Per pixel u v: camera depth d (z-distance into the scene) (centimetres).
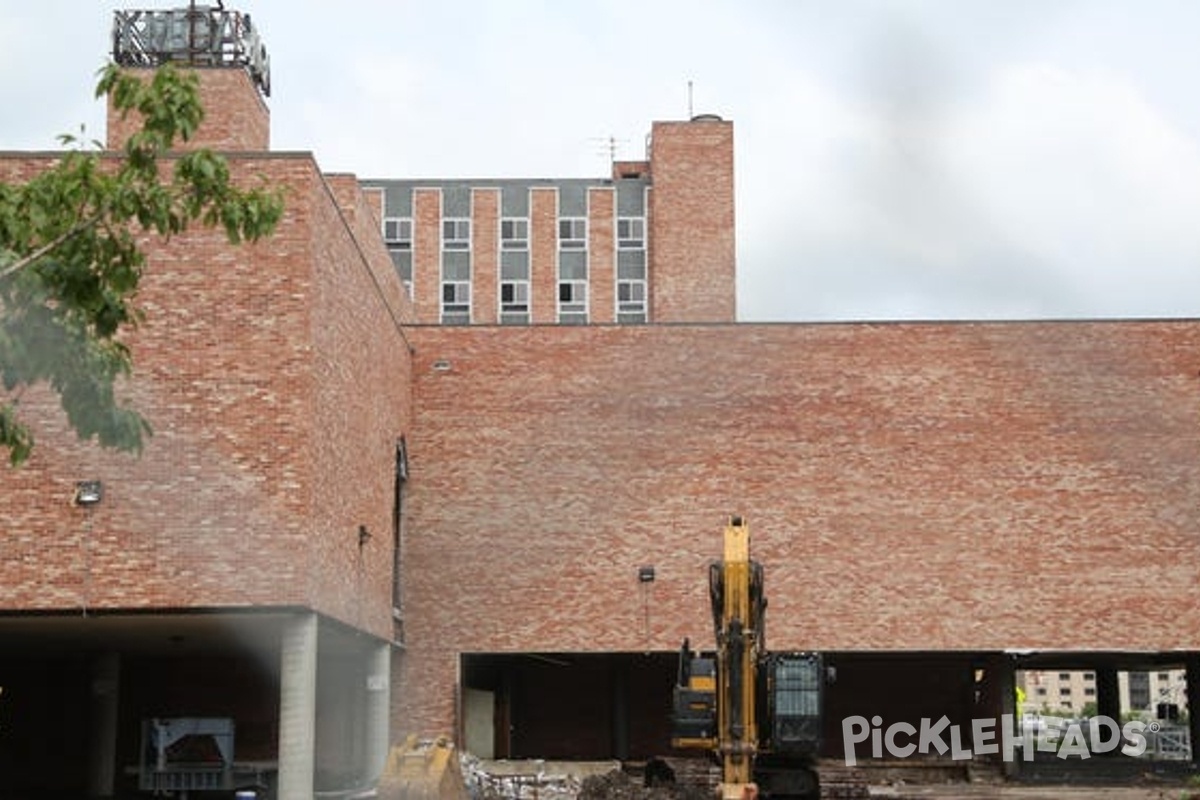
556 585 3653
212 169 1275
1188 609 3644
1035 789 3675
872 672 4156
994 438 3706
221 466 2420
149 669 3397
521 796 3198
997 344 3741
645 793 3152
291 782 2406
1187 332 3744
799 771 2977
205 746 2995
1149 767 4019
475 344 3741
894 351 3738
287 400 2442
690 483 3688
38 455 2402
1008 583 3653
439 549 3659
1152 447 3706
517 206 7950
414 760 2278
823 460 3694
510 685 4031
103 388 1291
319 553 2495
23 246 1273
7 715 3478
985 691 4038
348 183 3891
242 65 4219
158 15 4269
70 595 2378
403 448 3581
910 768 4006
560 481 3691
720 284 7081
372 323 3088
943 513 3678
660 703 4150
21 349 1239
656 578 3647
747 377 3731
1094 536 3672
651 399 3722
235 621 2525
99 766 3278
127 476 2409
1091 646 3628
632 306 7844
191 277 2466
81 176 1282
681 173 7169
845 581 3650
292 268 2473
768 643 3622
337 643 3159
